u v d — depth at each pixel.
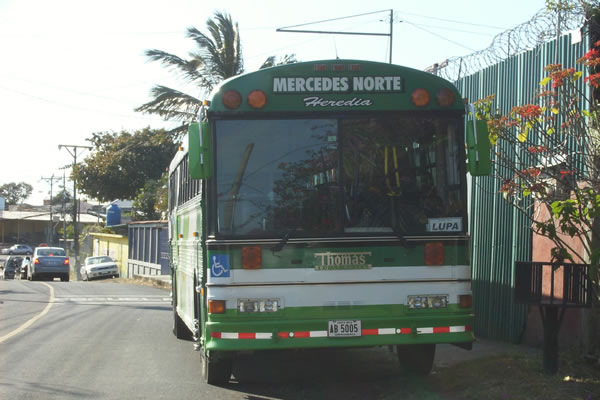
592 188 7.03
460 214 6.86
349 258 6.70
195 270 8.38
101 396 7.33
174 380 8.17
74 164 49.31
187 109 24.03
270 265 6.65
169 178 13.50
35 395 7.38
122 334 12.30
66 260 36.78
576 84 8.18
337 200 6.77
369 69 6.93
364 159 6.86
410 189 6.84
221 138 6.81
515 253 9.41
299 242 6.67
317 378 8.18
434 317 6.69
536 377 6.94
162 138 24.91
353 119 6.89
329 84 6.90
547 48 8.84
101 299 20.66
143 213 45.16
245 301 6.60
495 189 9.98
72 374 8.54
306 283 6.64
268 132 6.84
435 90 6.97
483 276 10.29
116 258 50.22
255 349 6.54
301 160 6.82
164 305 18.70
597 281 6.87
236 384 7.91
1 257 71.38
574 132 7.44
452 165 6.92
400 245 6.75
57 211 84.38
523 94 9.34
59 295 22.25
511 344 9.39
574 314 8.11
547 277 8.66
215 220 6.71
